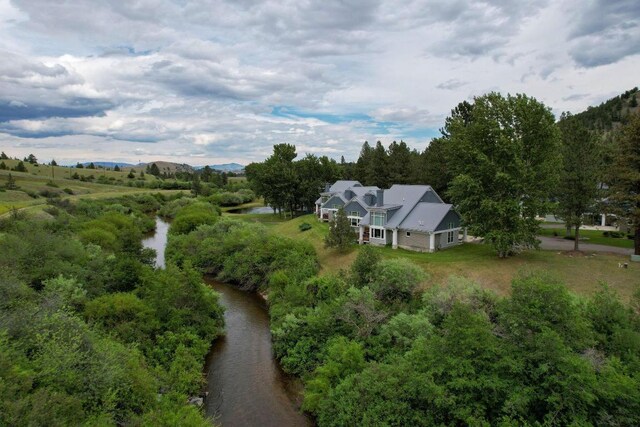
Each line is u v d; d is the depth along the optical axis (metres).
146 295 30.00
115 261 33.75
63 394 14.39
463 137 40.31
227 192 128.12
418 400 17.45
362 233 50.47
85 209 72.75
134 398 18.23
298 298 32.56
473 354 17.05
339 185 73.38
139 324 25.31
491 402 16.09
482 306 23.31
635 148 33.38
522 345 16.72
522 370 15.86
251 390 24.25
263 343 30.47
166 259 50.94
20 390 13.45
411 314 26.55
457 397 16.08
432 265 37.94
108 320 24.61
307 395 21.73
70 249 33.69
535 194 36.00
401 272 29.67
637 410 14.42
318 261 45.25
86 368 16.98
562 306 17.02
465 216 38.78
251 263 43.88
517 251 39.41
